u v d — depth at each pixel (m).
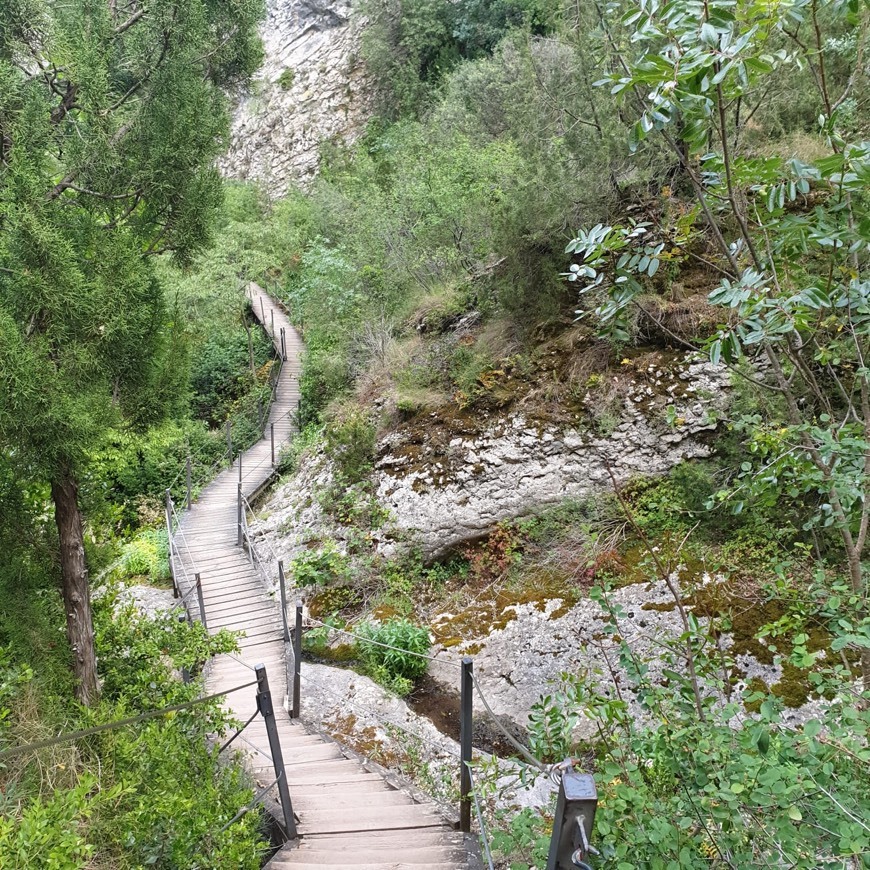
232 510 12.54
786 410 5.64
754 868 1.90
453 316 10.50
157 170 4.12
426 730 5.96
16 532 4.15
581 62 7.41
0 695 3.33
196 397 19.47
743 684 5.36
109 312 3.69
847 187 2.06
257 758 4.98
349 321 14.54
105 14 4.16
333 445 10.45
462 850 3.59
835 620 2.47
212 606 8.62
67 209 3.92
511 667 6.70
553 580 7.34
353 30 30.80
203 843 3.04
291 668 6.62
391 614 7.96
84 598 4.24
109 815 3.03
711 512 6.82
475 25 23.38
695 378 7.48
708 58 1.94
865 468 2.67
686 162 2.48
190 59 4.39
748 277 2.29
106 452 4.73
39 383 3.37
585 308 8.24
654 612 6.28
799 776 1.74
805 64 2.53
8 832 2.24
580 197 7.75
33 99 3.67
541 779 4.82
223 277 19.72
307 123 31.30
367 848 3.65
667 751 2.28
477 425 8.75
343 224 18.53
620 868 1.83
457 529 8.33
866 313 2.62
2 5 3.71
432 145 15.45
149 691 4.25
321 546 9.20
